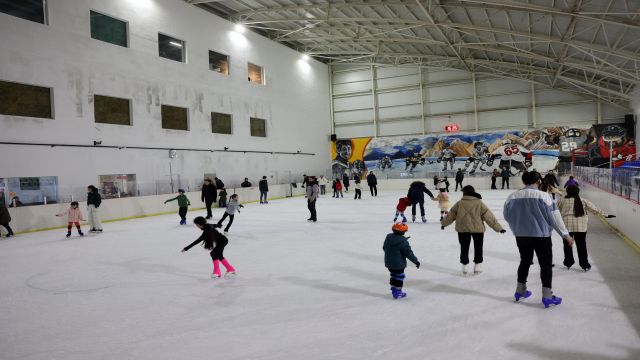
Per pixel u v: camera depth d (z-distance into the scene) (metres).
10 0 14.71
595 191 13.05
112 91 17.97
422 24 19.67
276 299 5.37
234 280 6.43
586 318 4.23
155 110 19.89
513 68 26.97
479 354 3.53
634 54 15.57
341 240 9.84
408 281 5.92
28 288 6.42
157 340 4.14
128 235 12.23
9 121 14.50
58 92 15.98
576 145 27.41
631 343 3.63
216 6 23.91
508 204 4.69
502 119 30.05
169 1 20.84
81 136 16.72
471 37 23.16
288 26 27.11
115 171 17.98
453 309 4.68
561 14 13.98
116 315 4.98
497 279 5.83
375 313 4.67
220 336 4.18
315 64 33.47
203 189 16.00
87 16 17.05
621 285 5.30
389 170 33.34
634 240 7.65
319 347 3.81
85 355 3.85
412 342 3.84
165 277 6.82
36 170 15.20
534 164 28.69
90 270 7.59
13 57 14.62
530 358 3.41
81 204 15.78
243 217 15.86
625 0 12.57
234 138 24.73
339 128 35.38
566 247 6.13
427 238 9.53
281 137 29.00
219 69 24.12
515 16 17.03
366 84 34.19
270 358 3.62
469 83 30.89
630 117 25.38
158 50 20.28
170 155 20.52
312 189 13.69
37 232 13.96
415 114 32.62
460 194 24.59
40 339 4.29
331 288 5.79
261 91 27.16
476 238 6.12
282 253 8.49
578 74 24.77
